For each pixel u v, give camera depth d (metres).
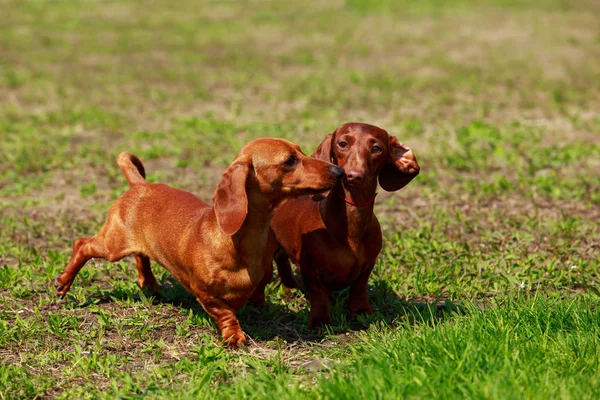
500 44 28.16
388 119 16.89
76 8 38.44
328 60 25.14
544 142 14.63
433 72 22.88
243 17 36.16
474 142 14.48
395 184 7.32
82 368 6.27
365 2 40.66
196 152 14.23
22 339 6.86
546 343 5.91
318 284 7.18
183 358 6.40
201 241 6.62
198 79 22.05
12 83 20.97
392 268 8.53
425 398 5.13
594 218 10.29
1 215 10.91
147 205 7.32
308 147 14.10
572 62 24.03
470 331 5.98
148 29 32.44
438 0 41.44
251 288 6.67
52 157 13.87
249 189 6.44
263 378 5.78
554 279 8.12
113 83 21.50
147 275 7.85
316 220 7.04
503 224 10.05
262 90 20.50
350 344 6.47
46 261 8.88
